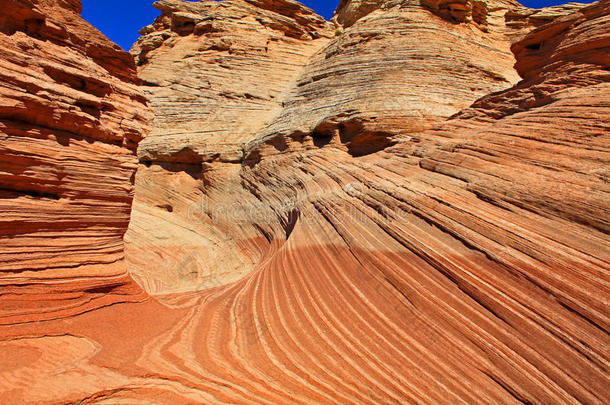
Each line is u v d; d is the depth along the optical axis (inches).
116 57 319.3
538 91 386.6
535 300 186.4
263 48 969.5
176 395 164.4
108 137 288.5
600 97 297.3
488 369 175.0
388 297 240.2
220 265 566.9
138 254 540.7
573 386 153.6
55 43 260.1
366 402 175.6
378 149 597.3
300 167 614.9
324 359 206.4
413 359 193.3
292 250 370.0
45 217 234.8
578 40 375.6
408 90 637.9
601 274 177.0
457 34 764.0
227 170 773.3
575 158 255.0
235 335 237.6
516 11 912.9
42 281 224.4
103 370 171.5
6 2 225.1
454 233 250.4
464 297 210.4
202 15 1026.7
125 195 296.2
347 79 735.1
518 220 232.5
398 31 761.0
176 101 884.0
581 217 208.8
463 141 367.6
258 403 170.2
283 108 829.8
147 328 234.1
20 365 161.9
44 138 239.6
